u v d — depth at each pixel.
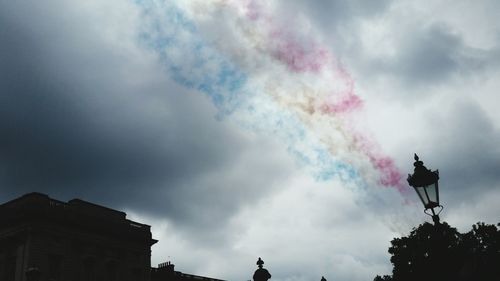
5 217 44.50
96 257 47.19
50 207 44.72
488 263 7.95
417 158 9.12
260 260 11.62
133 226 51.97
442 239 8.34
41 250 42.75
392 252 58.91
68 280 43.94
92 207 48.94
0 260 44.00
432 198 8.64
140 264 51.16
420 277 54.66
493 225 53.06
